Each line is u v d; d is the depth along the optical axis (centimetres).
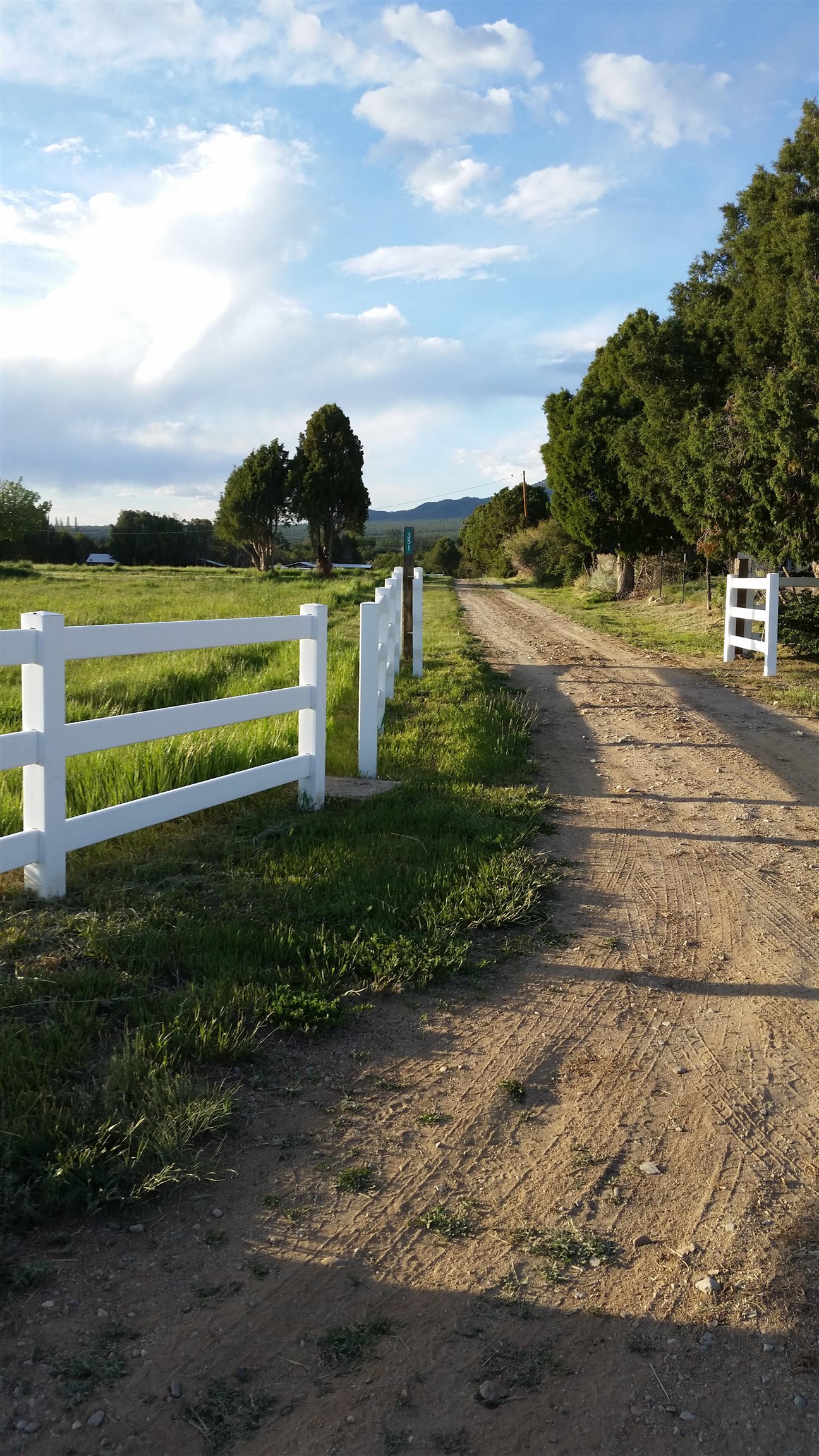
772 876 556
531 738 932
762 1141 298
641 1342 217
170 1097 288
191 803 525
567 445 2920
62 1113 276
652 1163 286
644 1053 352
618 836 627
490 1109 312
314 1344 215
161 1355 209
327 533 6438
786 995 402
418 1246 248
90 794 573
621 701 1166
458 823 600
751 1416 197
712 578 2502
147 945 395
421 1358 212
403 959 408
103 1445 186
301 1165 280
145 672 1114
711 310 1736
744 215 1702
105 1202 253
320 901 466
